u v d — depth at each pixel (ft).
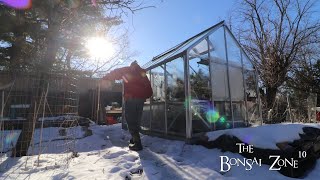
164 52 31.53
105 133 29.94
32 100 19.24
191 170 14.76
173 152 19.11
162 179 13.56
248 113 27.86
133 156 17.42
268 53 59.31
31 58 32.32
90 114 48.01
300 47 60.75
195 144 20.01
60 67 29.50
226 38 26.48
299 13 60.75
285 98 55.98
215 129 23.38
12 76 20.17
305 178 15.07
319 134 18.45
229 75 26.05
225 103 25.04
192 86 22.13
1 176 13.03
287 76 62.23
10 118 19.49
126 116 20.47
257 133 16.93
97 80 44.39
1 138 16.34
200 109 22.54
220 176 13.82
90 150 20.49
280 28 61.11
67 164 15.37
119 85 52.42
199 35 26.27
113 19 30.76
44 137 21.35
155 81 27.35
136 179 13.50
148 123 28.17
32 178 12.78
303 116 44.98
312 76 64.23
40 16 28.04
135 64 20.93
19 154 18.10
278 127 17.42
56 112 21.04
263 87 57.82
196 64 22.77
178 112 22.81
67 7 22.48
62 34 26.25
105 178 13.03
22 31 31.01
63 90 21.50
